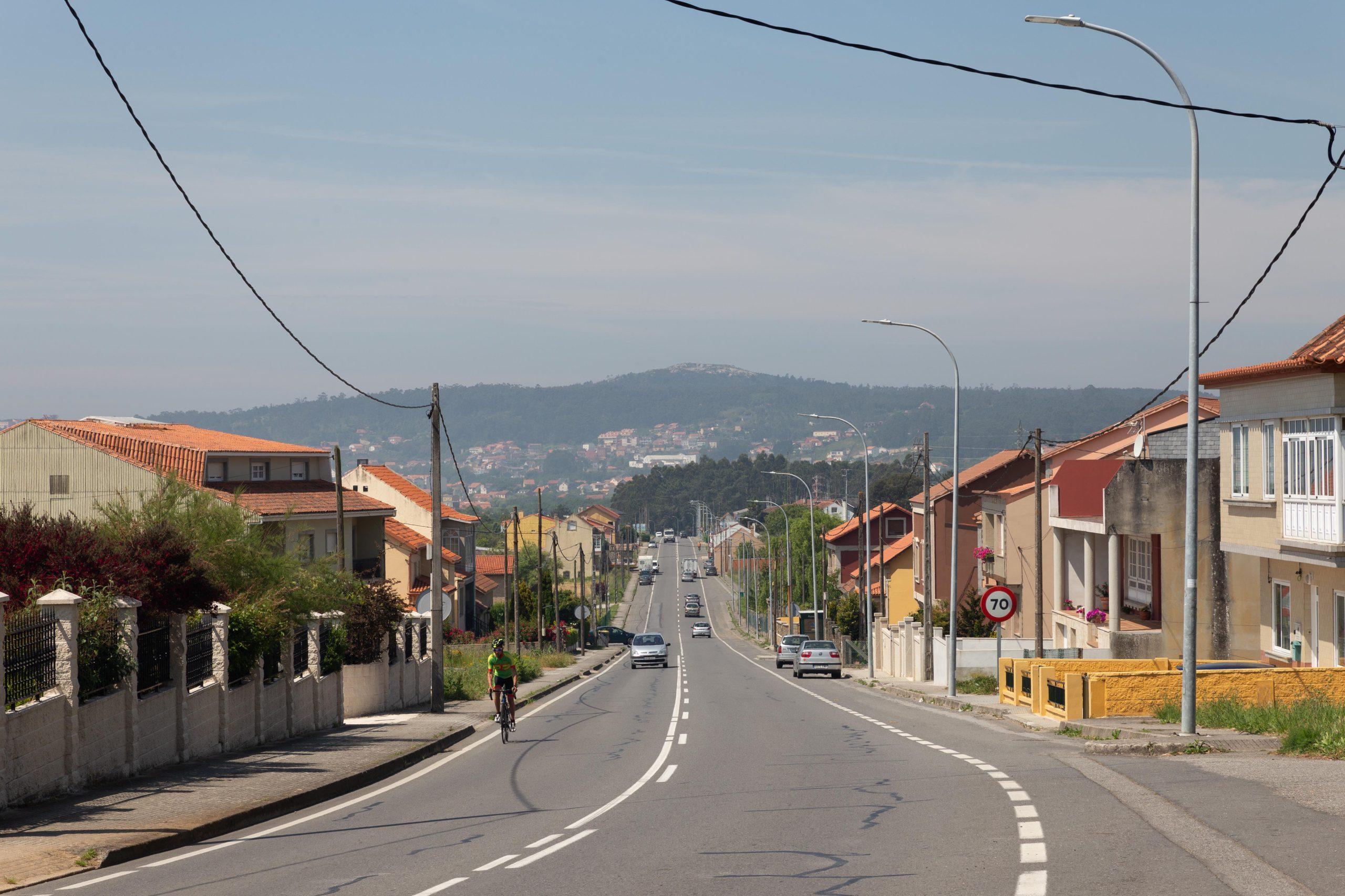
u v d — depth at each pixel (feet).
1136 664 98.27
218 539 81.05
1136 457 145.48
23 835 43.21
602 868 34.99
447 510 276.00
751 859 35.32
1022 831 37.22
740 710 117.60
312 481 192.75
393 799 56.18
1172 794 43.19
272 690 82.38
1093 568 142.51
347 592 107.76
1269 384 93.04
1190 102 61.21
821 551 423.23
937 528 221.05
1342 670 80.79
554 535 330.34
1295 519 89.61
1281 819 37.04
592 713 118.62
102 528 73.72
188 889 34.24
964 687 138.21
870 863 33.53
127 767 59.82
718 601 583.58
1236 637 124.57
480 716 110.11
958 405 122.21
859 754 69.21
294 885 34.24
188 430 205.46
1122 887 28.68
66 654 53.62
